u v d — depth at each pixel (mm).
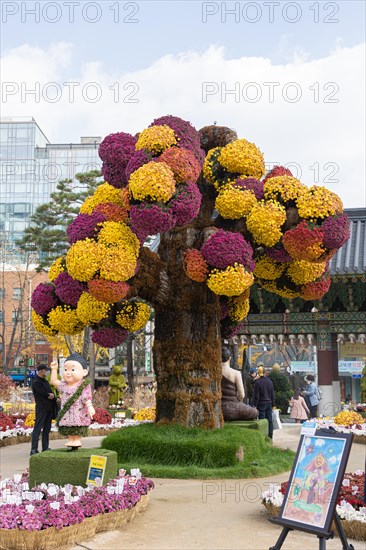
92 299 12023
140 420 21188
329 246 11492
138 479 8750
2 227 88938
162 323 12891
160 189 10094
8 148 90750
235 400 15188
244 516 8219
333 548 6699
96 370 59781
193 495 9508
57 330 13094
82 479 8305
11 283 60625
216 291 11141
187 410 12383
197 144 11203
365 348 22781
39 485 8188
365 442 17281
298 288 13625
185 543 6930
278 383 30203
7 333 62031
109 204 11500
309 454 6184
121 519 7645
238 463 11336
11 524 6582
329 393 21000
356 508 7480
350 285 20875
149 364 55406
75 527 6941
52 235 42219
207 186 13039
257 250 13297
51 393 13641
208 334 12711
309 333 21406
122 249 10750
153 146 10758
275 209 11445
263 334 21641
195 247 12688
